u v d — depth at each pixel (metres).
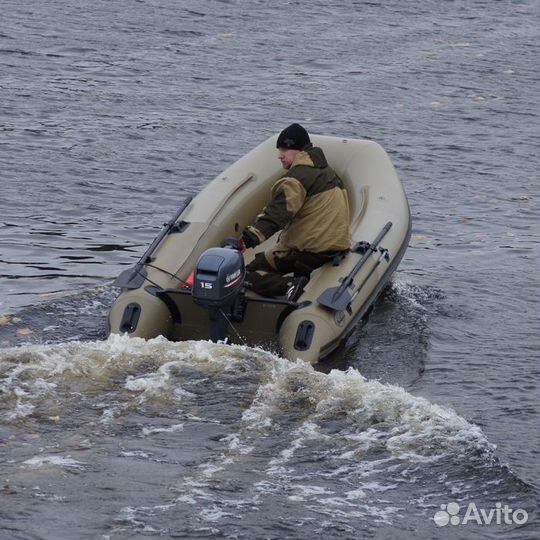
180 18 57.84
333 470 16.44
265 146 27.19
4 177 33.53
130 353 19.86
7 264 26.44
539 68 51.94
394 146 39.53
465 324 23.48
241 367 19.52
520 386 20.25
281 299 22.05
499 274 27.06
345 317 21.62
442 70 50.75
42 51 49.72
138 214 31.16
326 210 22.45
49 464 16.28
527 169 37.56
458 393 19.91
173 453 16.78
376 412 18.12
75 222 30.17
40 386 18.59
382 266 23.47
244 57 51.41
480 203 33.75
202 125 40.69
